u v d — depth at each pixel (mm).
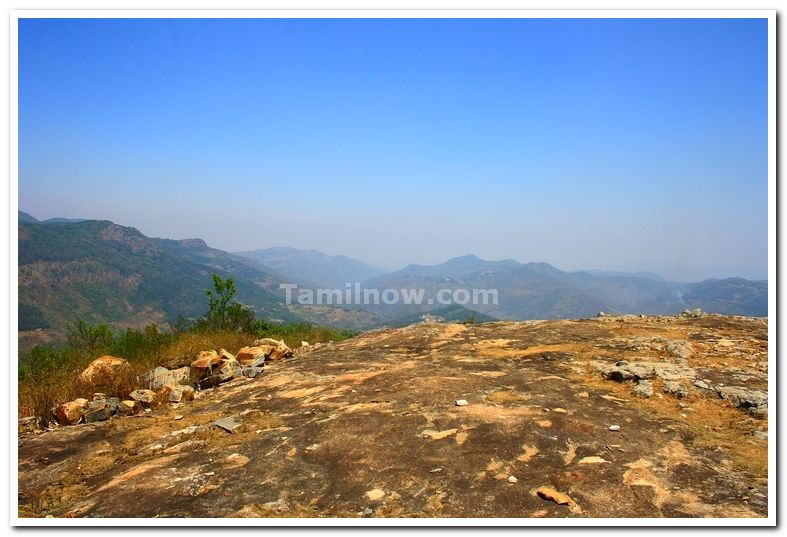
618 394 7527
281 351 12945
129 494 4742
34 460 6090
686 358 9094
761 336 10609
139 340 13953
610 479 4680
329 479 4871
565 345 10938
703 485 4578
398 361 10578
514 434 5742
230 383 10133
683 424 6184
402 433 5914
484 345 11680
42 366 11555
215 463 5406
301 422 6672
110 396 9125
